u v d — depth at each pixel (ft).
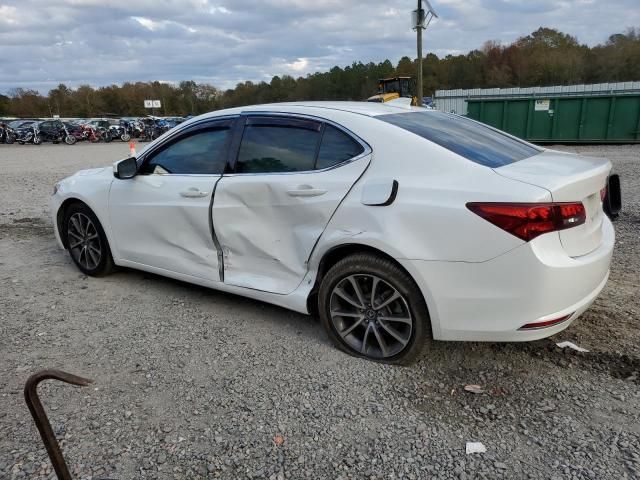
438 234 9.48
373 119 10.93
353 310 11.05
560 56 236.43
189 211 13.05
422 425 8.87
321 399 9.65
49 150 85.35
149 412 9.34
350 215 10.43
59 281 16.10
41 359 11.22
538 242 8.89
